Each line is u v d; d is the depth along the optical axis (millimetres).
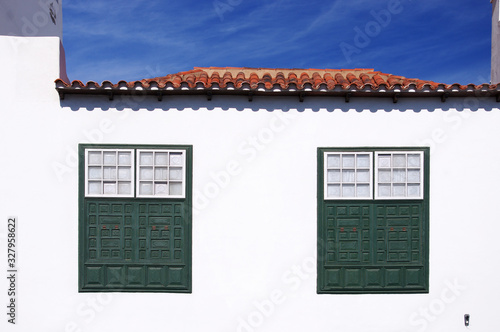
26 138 4293
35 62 4293
